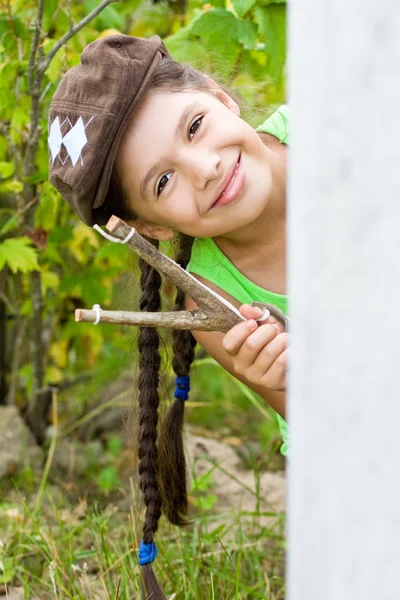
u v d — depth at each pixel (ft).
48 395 9.68
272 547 7.43
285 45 7.32
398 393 1.89
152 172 4.85
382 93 1.88
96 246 8.91
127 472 8.29
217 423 10.75
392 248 1.88
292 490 2.19
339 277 1.98
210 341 5.77
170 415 6.20
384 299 1.90
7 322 10.35
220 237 5.70
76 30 6.81
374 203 1.91
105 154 4.86
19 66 7.54
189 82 5.05
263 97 7.68
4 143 8.64
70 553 6.57
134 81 4.80
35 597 6.56
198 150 4.77
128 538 7.22
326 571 2.06
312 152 2.02
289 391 2.21
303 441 2.10
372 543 1.96
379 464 1.93
